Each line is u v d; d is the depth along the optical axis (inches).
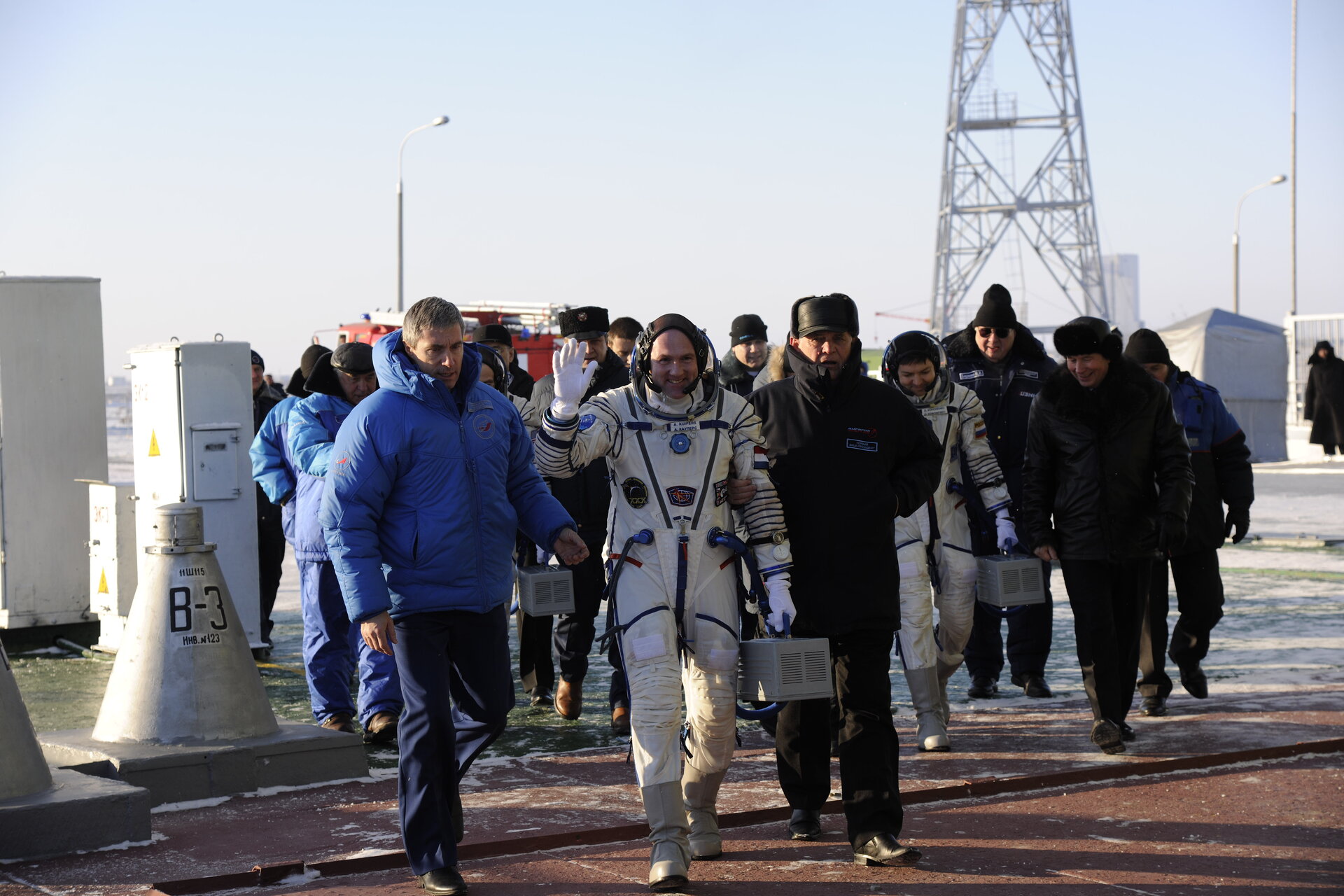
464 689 169.9
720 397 176.1
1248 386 1173.7
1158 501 240.8
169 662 220.2
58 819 181.9
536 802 208.5
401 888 167.9
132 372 350.6
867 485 179.0
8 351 364.8
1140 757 233.5
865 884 168.4
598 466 272.7
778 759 190.9
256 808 207.6
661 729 167.3
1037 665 301.0
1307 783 219.6
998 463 289.6
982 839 188.7
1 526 365.1
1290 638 368.8
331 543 163.6
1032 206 3427.7
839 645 179.5
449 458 165.9
